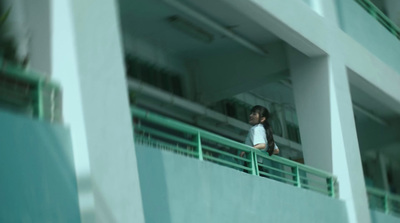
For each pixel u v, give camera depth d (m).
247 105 16.33
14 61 8.05
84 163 7.82
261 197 11.23
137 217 8.28
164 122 9.56
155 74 14.26
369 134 20.28
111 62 8.45
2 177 7.07
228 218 10.36
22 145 7.37
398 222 15.57
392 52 17.48
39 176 7.45
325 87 13.74
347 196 13.40
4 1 8.66
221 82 14.91
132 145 8.46
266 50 14.48
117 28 8.68
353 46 14.92
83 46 8.11
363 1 17.00
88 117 7.93
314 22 13.59
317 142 13.70
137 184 8.40
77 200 7.76
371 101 17.98
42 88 7.91
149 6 12.61
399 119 19.62
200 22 13.39
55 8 8.21
